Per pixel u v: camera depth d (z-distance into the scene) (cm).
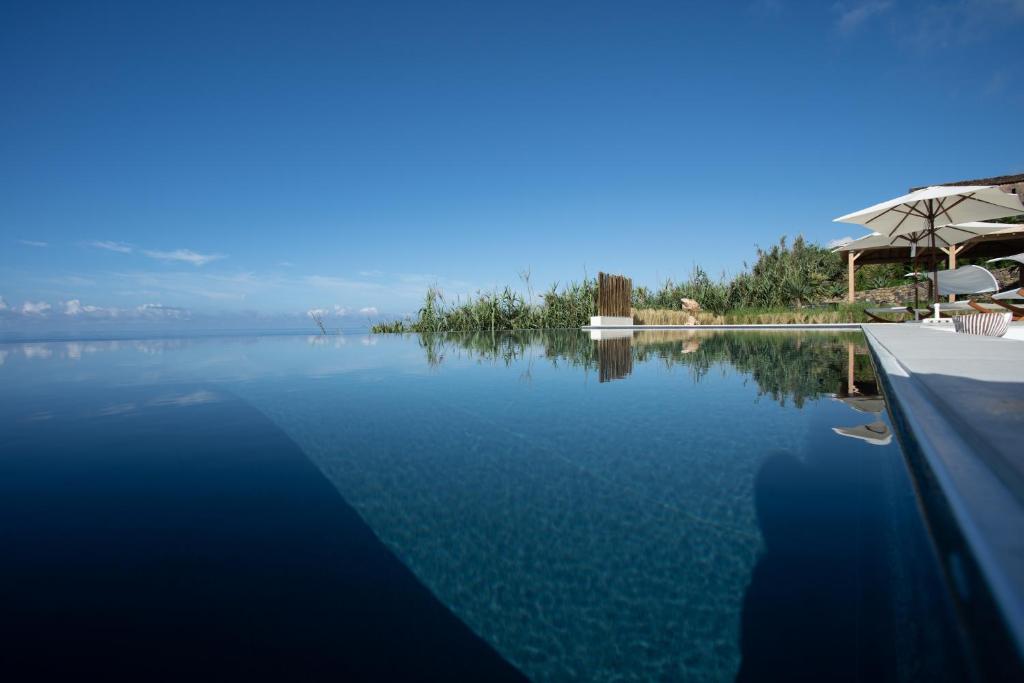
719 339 815
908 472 125
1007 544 64
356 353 702
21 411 300
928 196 792
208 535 129
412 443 220
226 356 684
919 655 76
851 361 479
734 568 107
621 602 96
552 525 133
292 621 91
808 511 135
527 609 94
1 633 87
